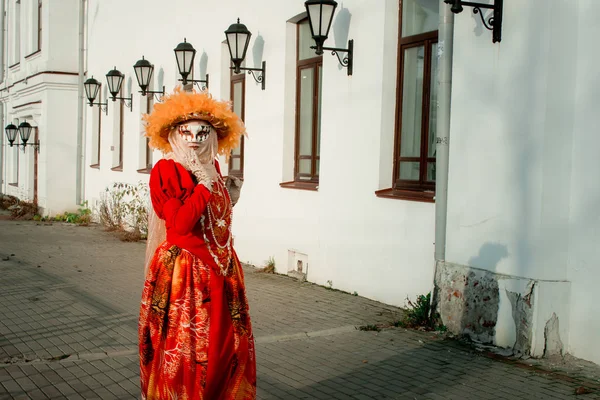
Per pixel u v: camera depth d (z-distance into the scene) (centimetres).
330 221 838
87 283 892
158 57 1453
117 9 1702
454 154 602
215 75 1184
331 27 826
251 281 893
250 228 1049
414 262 689
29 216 1934
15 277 930
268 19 998
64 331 628
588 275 513
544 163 516
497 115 554
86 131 1962
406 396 446
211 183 328
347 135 802
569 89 519
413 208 690
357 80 782
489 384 469
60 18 1936
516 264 539
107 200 1733
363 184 771
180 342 320
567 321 530
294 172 963
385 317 674
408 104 730
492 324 559
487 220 566
